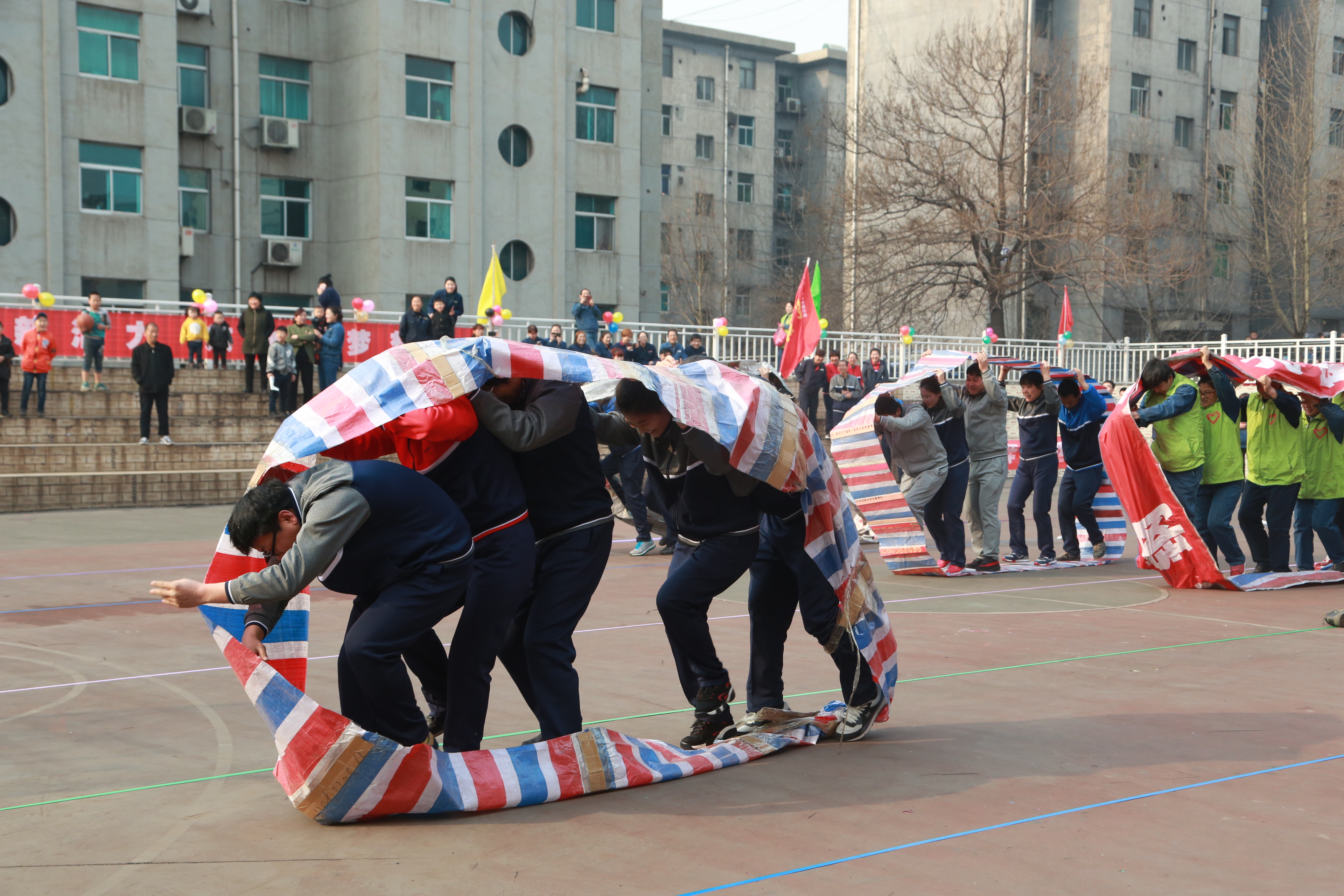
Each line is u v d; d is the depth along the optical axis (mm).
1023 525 10875
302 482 3932
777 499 4789
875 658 4801
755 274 54375
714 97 55750
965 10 40406
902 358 24516
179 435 17875
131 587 8969
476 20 30938
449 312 19188
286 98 30688
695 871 3465
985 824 3869
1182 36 40250
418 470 4234
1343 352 24484
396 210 30062
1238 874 3447
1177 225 37719
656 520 6309
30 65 25516
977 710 5395
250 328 19344
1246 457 9727
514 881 3395
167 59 27406
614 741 4324
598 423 4871
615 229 34125
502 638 4277
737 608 8297
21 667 6215
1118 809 4020
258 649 3875
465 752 4102
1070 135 37562
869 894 3295
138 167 27281
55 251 25891
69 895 3289
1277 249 39594
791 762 4605
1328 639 7164
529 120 32031
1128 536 13383
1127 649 6840
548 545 4484
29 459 15922
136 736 4922
